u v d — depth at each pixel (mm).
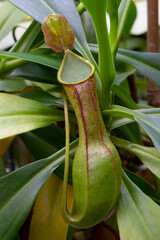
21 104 446
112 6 445
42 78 499
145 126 387
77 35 455
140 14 1066
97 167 382
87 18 571
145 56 500
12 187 420
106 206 388
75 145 449
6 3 657
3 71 498
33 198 413
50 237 451
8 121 429
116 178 388
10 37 1004
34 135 509
